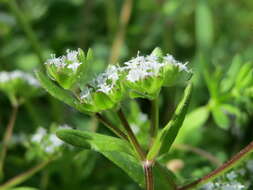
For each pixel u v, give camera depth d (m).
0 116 0.24
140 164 0.13
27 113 0.24
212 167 0.18
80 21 0.30
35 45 0.24
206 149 0.20
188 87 0.12
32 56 0.27
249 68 0.17
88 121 0.23
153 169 0.13
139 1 0.30
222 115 0.17
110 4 0.28
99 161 0.20
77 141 0.12
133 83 0.11
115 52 0.26
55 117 0.23
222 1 0.30
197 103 0.23
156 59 0.12
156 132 0.12
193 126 0.18
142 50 0.28
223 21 0.30
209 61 0.24
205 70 0.18
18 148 0.21
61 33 0.30
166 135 0.12
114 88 0.11
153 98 0.12
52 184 0.20
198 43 0.26
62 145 0.17
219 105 0.18
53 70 0.11
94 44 0.29
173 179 0.13
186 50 0.28
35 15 0.31
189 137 0.19
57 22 0.30
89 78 0.12
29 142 0.18
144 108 0.24
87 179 0.20
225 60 0.25
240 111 0.19
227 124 0.17
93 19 0.30
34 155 0.18
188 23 0.29
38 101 0.25
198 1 0.26
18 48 0.28
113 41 0.28
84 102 0.11
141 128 0.17
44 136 0.17
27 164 0.20
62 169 0.19
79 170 0.19
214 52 0.26
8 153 0.21
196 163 0.19
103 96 0.11
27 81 0.19
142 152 0.12
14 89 0.19
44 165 0.17
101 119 0.12
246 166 0.15
